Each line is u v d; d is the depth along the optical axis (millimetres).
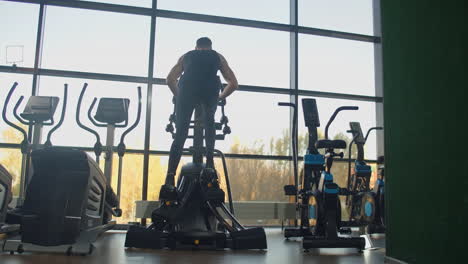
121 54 5406
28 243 2402
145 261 2098
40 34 5191
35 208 2590
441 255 1708
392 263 2096
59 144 5035
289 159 5820
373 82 6371
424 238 1842
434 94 1806
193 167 2975
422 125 1896
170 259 2189
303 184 3570
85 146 5102
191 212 2793
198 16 5676
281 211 5305
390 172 2182
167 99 5457
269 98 5887
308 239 2750
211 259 2227
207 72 2816
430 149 1820
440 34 1777
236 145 5699
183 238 2621
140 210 4863
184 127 2738
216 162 5621
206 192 2641
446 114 1710
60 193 2479
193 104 2775
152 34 5477
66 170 2564
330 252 2768
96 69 5312
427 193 1832
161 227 2756
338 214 3035
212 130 2768
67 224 2424
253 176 5695
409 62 2033
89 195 2854
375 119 6297
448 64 1708
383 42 2326
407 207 1999
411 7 2035
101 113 3463
